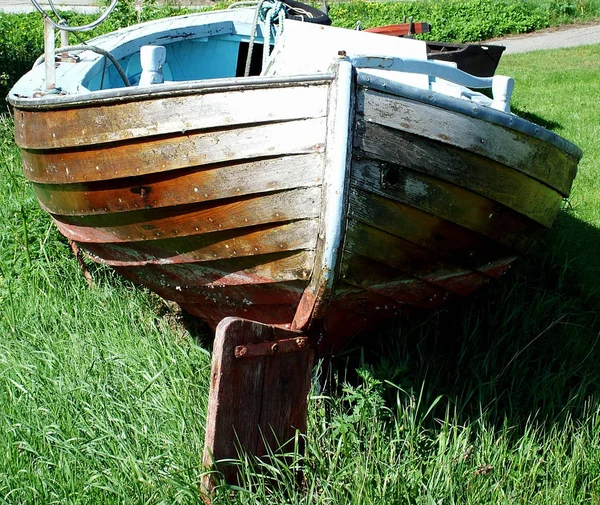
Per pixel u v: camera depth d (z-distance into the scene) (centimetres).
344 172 315
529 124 355
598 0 1958
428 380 409
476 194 352
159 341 419
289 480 335
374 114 318
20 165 653
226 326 313
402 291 368
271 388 337
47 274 497
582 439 362
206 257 367
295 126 319
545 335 455
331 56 434
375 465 334
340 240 326
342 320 372
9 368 399
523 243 393
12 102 431
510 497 332
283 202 330
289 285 354
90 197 389
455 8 1877
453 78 400
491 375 411
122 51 536
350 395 370
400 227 340
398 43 442
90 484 317
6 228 542
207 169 337
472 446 354
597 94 1121
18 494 319
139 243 391
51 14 1603
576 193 665
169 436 346
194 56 597
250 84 320
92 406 365
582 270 530
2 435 349
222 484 316
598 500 336
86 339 427
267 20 503
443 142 333
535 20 1853
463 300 407
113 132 355
